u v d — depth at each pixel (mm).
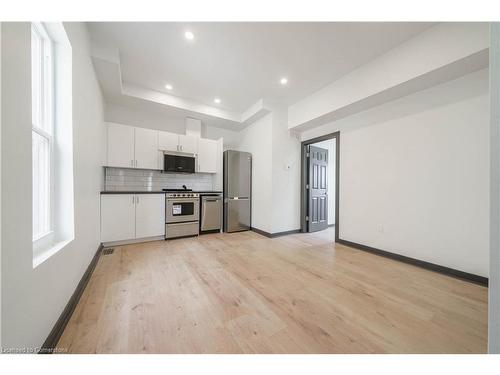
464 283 1903
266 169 3840
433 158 2238
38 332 961
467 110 2012
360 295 1673
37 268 953
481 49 1675
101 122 2867
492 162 601
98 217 2619
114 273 2053
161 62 2555
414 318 1376
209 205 3869
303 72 2742
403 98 2504
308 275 2059
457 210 2064
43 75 1329
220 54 2395
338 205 3309
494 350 611
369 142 2885
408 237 2434
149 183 3758
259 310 1451
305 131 4012
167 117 3951
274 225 3742
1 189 718
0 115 718
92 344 1109
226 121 4199
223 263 2367
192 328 1255
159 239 3385
